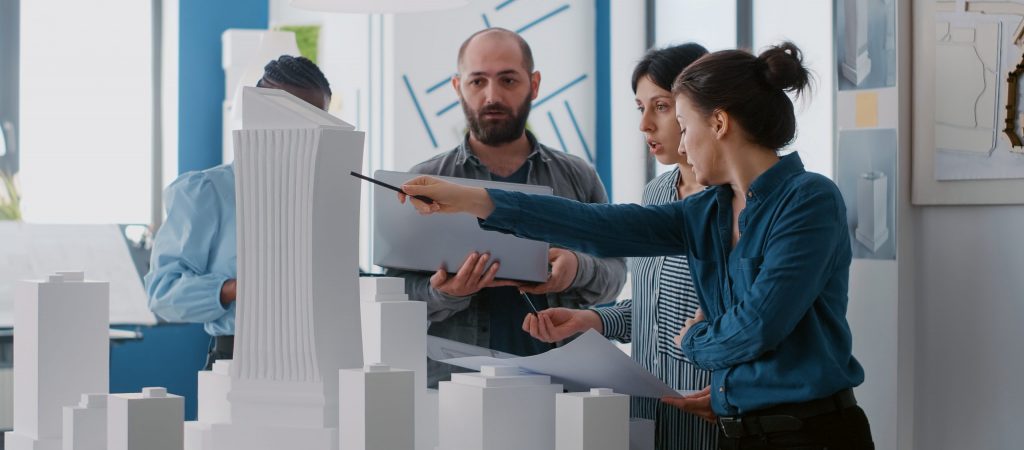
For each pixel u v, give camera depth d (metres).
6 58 5.08
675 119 1.89
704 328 1.46
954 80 1.92
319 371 1.34
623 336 2.08
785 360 1.38
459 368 2.29
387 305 1.54
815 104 3.56
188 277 2.35
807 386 1.37
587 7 4.75
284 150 1.35
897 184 1.99
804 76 1.44
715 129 1.43
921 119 1.97
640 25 4.68
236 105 2.76
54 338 1.61
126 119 5.32
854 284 2.07
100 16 5.27
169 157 5.30
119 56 5.31
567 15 4.71
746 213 1.43
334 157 1.34
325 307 1.34
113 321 4.71
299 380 1.36
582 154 4.75
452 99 4.52
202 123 5.29
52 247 4.85
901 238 1.99
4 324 4.42
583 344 1.34
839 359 1.41
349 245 1.37
